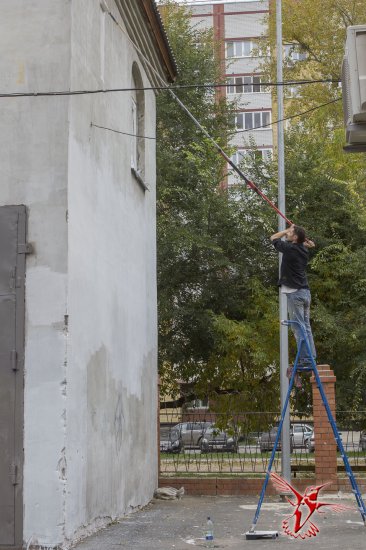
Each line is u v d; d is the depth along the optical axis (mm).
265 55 29609
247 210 22047
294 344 19406
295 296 9188
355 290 19906
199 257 21625
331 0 27859
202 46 27094
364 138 8641
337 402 18891
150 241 13523
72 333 8406
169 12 27625
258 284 20703
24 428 8133
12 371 8250
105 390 9867
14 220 8477
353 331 18625
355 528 9469
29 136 8602
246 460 14086
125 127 11625
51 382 8172
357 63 8266
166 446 14375
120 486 10586
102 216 9984
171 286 21609
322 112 27219
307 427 14930
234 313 21859
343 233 21078
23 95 8641
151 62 13734
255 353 19531
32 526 7965
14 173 8562
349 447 14461
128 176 11750
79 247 8805
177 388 22312
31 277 8367
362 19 27688
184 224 22109
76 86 8898
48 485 8016
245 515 10930
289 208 21375
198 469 14109
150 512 11297
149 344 13109
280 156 15000
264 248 21859
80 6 9195
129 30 11992
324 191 21266
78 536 8445
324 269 19891
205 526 9852
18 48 8773
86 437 8875
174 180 23297
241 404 20734
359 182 22062
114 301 10539
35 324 8289
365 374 18688
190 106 25641
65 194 8445
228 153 22609
